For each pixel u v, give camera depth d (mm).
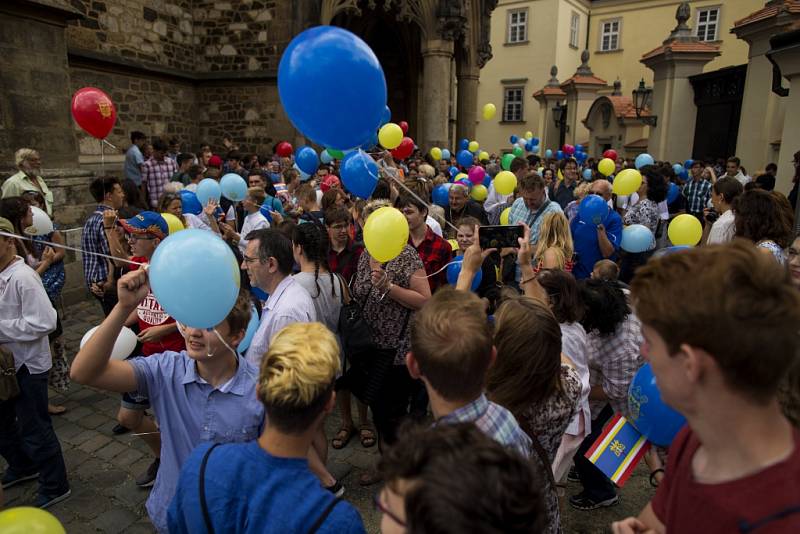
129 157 7930
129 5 9297
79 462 3299
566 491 3012
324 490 1253
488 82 29156
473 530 715
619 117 18516
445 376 1352
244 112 11188
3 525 1082
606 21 29031
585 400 2131
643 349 952
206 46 11078
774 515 770
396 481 882
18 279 2586
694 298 810
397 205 4227
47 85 6102
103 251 4031
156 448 2768
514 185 5312
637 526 1123
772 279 796
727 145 12953
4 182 5633
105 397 4145
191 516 1232
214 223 4723
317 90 2098
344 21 15453
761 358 776
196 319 1634
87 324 5699
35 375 2705
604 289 2371
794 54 5359
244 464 1258
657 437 1780
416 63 17609
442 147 13023
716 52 13656
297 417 1257
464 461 791
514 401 1606
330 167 8680
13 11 5648
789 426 872
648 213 5250
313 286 2908
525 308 1646
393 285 2879
